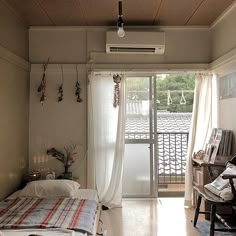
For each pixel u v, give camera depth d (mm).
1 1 3359
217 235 3209
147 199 4613
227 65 3832
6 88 3500
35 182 3576
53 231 2346
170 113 6422
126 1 3475
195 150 4309
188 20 4195
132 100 4629
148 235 3295
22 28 4148
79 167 4418
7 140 3541
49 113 4426
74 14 3910
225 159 3672
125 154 4645
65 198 3371
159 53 4371
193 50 4480
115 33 4168
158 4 3572
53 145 4422
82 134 4430
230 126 3766
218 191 3053
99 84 4414
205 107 4336
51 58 4438
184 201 4352
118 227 3527
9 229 2387
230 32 3715
